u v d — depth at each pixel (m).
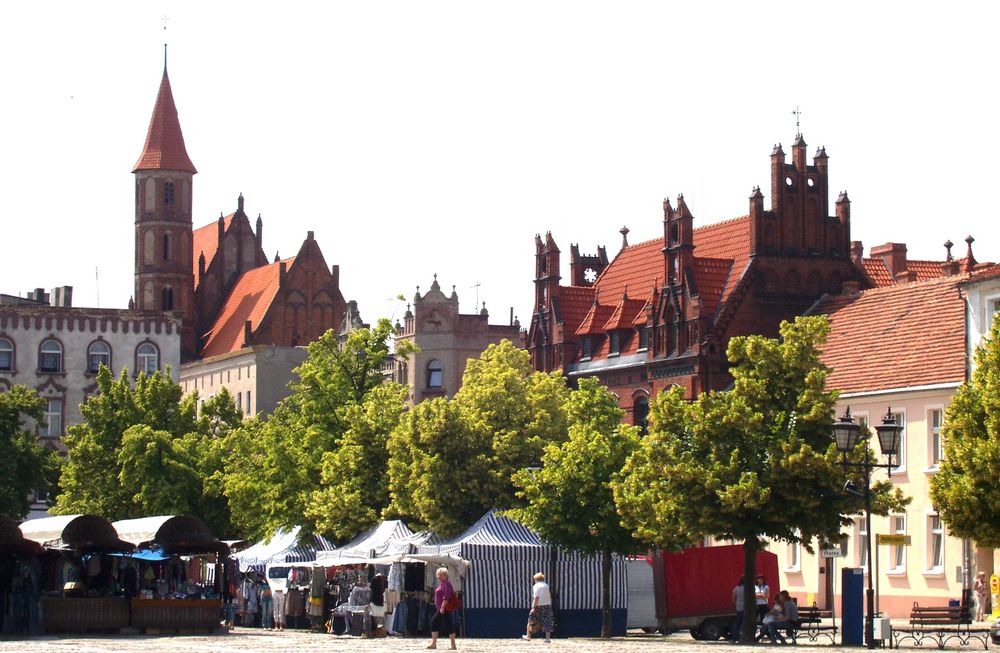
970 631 61.75
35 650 48.06
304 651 49.91
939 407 76.75
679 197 95.62
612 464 66.19
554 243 108.12
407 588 70.75
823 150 95.56
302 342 178.12
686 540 60.78
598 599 70.25
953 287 81.44
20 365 149.00
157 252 187.50
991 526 56.69
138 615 65.19
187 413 112.25
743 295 93.25
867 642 53.56
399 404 83.94
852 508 59.09
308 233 180.25
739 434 60.06
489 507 74.75
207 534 69.81
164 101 189.75
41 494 139.50
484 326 147.88
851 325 86.94
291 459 87.69
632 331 100.94
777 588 69.25
